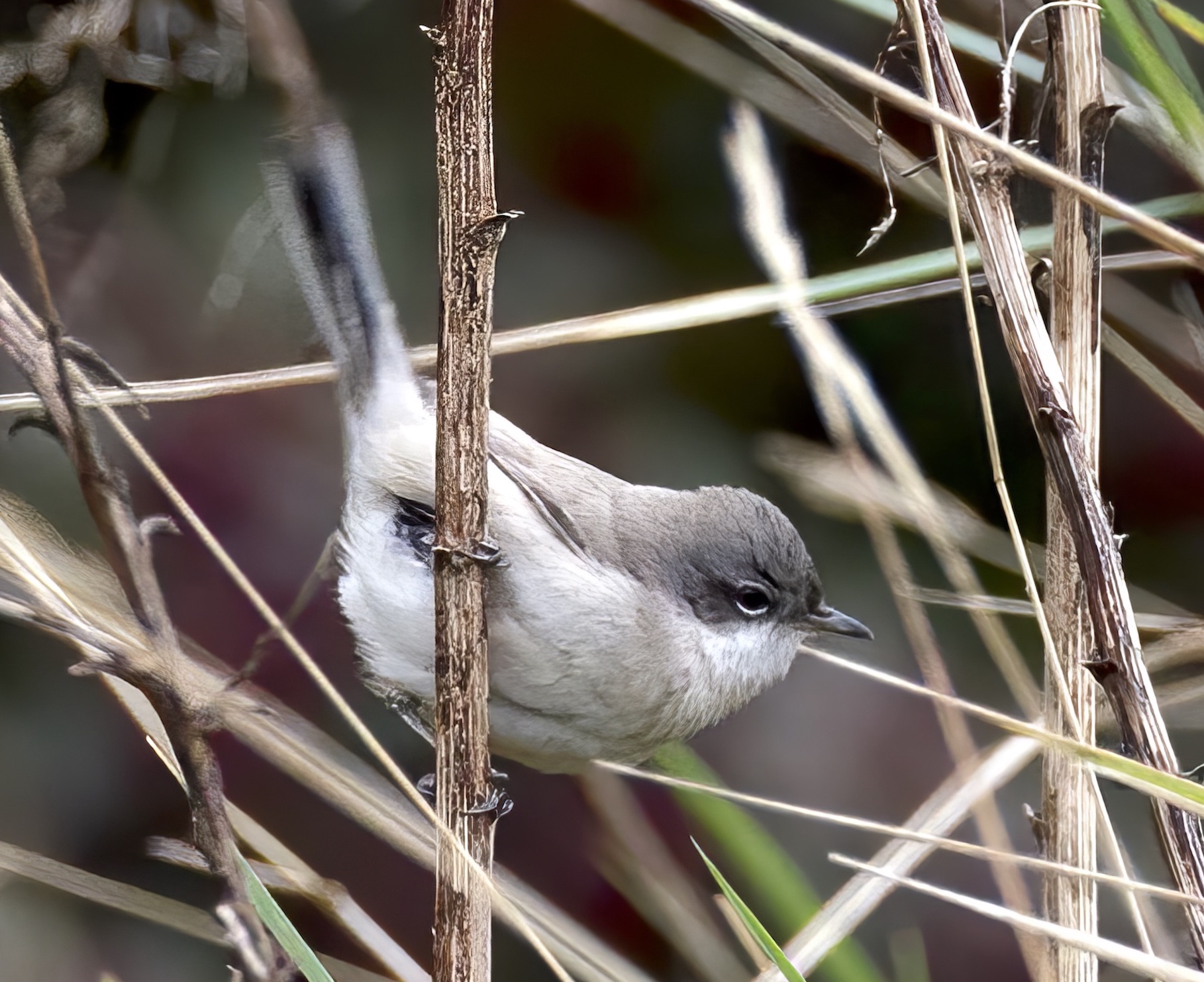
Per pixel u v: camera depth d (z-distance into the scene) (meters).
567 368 3.43
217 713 3.33
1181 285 3.39
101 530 3.32
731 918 3.36
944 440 3.42
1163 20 3.35
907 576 3.38
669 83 3.43
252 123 3.39
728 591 3.37
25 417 3.33
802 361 3.41
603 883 3.39
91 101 3.38
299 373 3.36
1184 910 3.31
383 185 3.42
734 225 3.43
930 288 3.37
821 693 3.41
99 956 3.37
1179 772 3.31
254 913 3.31
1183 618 3.37
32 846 3.37
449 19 3.32
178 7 3.39
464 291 3.32
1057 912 3.33
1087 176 3.33
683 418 3.43
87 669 3.32
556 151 3.43
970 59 3.40
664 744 3.37
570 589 3.35
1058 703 3.33
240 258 3.39
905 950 3.36
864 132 3.38
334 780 3.36
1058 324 3.33
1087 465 3.32
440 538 3.32
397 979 3.36
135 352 3.39
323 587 3.38
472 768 3.32
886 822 3.40
